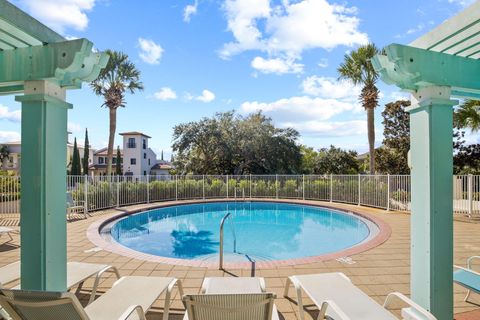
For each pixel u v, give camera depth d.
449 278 2.83
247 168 22.11
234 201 15.50
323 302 2.65
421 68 2.68
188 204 14.65
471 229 8.24
